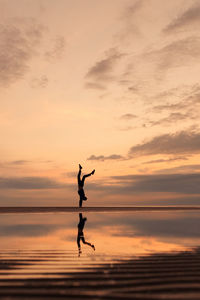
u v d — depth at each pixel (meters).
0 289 2.67
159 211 15.73
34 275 3.15
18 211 14.85
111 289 2.67
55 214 13.22
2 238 5.99
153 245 5.15
